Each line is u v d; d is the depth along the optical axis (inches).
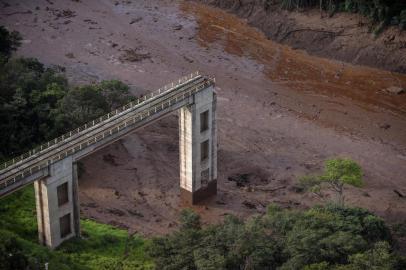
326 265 4525.1
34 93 7071.9
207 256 4655.5
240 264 4751.5
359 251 4857.3
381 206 6545.3
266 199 6628.9
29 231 5782.5
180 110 6215.6
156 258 4923.7
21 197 6235.2
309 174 7022.6
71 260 5462.6
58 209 5551.2
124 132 5851.4
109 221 6215.6
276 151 7436.0
